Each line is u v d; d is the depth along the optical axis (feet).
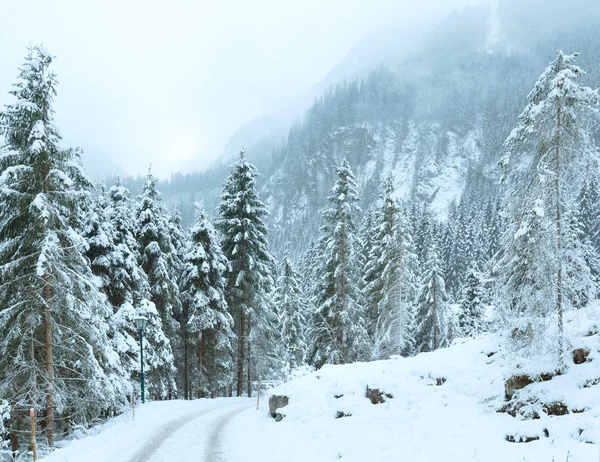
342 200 89.61
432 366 48.19
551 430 27.61
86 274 52.95
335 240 89.30
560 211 35.73
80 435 54.65
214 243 95.96
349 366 59.00
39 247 45.21
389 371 51.08
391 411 41.47
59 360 50.65
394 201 95.71
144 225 90.27
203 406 71.41
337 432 39.88
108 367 59.82
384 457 30.91
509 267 37.29
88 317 50.06
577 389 31.24
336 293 89.61
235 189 96.63
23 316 46.98
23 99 45.98
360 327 89.86
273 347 106.32
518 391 34.78
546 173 36.09
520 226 35.58
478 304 106.42
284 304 129.70
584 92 35.06
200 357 94.63
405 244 93.66
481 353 48.73
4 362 46.57
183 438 43.60
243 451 38.06
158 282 88.17
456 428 32.96
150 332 80.38
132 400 60.08
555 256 34.58
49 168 47.11
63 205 48.19
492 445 28.37
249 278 97.40
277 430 45.19
